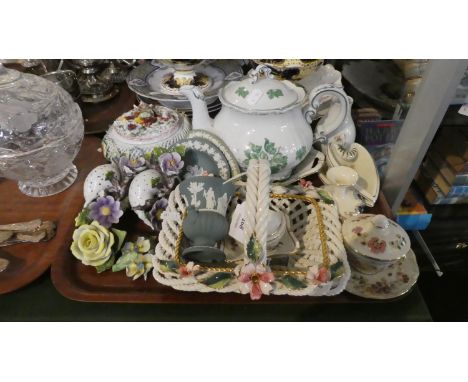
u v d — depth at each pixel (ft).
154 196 2.42
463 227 3.64
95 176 2.54
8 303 2.21
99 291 2.19
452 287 3.64
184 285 1.97
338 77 3.27
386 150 3.38
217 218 2.16
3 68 2.62
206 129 2.64
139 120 2.79
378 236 2.17
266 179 1.84
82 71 3.68
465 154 3.15
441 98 2.27
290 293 1.91
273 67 3.02
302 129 2.57
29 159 2.52
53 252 2.41
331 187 2.68
